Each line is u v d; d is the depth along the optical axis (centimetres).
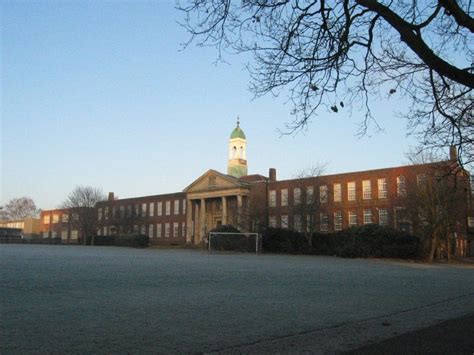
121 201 10350
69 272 2112
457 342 767
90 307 1123
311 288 1711
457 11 713
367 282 2033
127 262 3091
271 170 8388
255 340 828
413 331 878
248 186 7919
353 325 998
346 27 863
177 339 816
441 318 1118
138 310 1100
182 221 9206
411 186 4806
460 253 5441
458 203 4334
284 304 1275
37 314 1015
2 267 2338
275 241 5931
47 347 731
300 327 957
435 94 1004
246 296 1421
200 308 1159
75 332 844
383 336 888
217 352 737
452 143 1116
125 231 9675
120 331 864
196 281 1850
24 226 13275
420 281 2161
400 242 4781
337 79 927
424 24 766
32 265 2545
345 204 6850
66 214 10888
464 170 1169
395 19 744
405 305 1329
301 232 6041
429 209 4531
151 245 8906
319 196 6444
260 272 2456
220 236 6194
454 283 2077
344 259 4566
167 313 1071
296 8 887
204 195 8406
